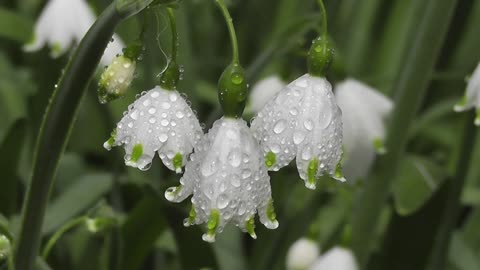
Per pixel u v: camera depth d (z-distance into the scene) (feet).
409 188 1.38
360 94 1.32
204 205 0.98
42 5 1.74
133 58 1.00
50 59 1.45
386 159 1.29
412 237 1.35
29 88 1.69
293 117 0.99
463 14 1.65
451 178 1.34
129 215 1.27
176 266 1.52
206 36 1.81
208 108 1.76
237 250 1.43
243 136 0.99
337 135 1.00
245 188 0.98
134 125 0.99
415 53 1.27
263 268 1.44
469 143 1.32
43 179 1.02
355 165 1.31
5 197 1.33
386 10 1.78
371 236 1.30
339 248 1.23
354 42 1.79
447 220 1.35
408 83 1.28
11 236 1.08
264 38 1.77
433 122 1.81
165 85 1.00
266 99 1.40
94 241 1.46
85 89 1.00
